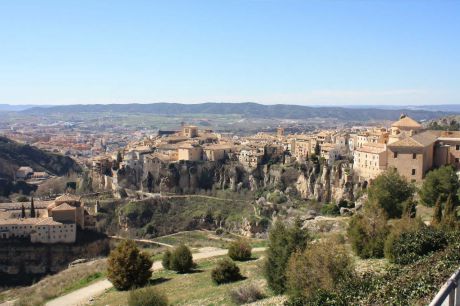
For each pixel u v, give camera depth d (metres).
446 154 132.50
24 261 178.75
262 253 93.44
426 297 31.23
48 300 84.06
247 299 55.72
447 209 66.00
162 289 71.94
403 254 51.00
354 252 60.88
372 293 34.97
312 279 43.66
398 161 129.38
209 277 77.25
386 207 86.38
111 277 79.25
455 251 40.66
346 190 173.12
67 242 192.88
